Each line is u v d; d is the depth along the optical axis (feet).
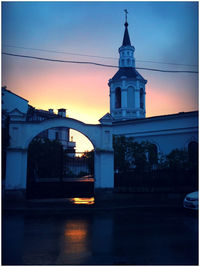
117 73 123.85
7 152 44.29
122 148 57.67
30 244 20.81
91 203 44.50
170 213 37.50
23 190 44.75
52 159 68.74
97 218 33.12
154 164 59.11
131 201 47.96
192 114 68.39
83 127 48.91
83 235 23.88
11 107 81.46
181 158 55.77
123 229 26.40
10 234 24.22
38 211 38.19
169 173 52.70
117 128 83.71
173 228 26.76
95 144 49.32
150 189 52.01
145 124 77.92
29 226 27.86
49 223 29.60
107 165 49.24
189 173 52.13
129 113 113.50
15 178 44.16
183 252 18.66
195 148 67.87
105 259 17.26
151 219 32.35
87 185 51.03
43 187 48.39
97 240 22.04
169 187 52.08
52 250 19.25
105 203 44.88
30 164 66.85
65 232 25.08
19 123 45.57
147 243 21.04
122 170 57.00
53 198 48.60
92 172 52.44
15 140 45.03
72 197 49.93
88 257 17.67
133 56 127.75
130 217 33.94
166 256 17.76
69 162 53.06
